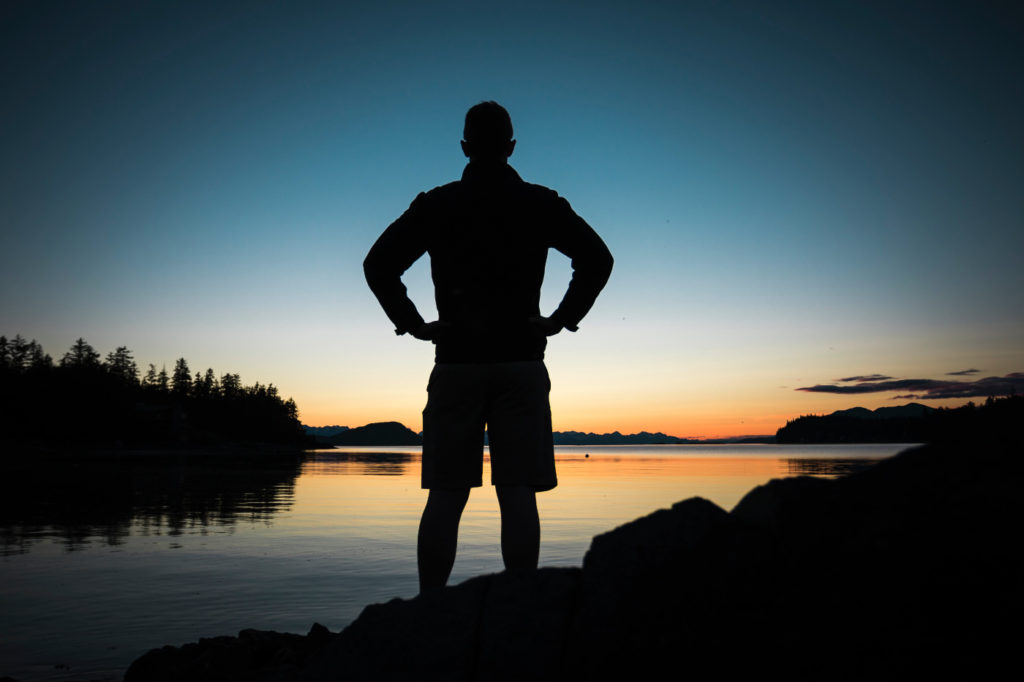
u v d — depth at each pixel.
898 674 0.93
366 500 13.61
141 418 89.19
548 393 2.14
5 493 14.48
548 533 7.70
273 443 123.81
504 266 2.09
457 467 2.03
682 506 1.24
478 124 2.21
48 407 75.31
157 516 10.05
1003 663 0.88
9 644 3.40
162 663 2.42
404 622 1.33
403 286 2.22
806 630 1.01
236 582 5.07
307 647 2.50
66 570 5.57
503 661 1.19
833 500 1.13
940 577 0.96
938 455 1.12
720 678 1.03
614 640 1.11
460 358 2.06
